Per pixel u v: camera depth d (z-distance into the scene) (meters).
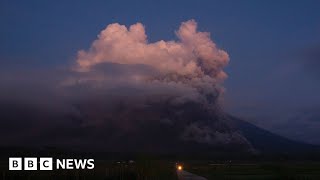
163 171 104.81
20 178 70.94
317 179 101.19
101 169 89.88
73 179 76.44
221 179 112.50
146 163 90.62
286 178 110.00
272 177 115.62
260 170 162.62
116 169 89.56
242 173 142.25
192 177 120.69
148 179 88.94
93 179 78.44
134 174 87.25
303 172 133.38
